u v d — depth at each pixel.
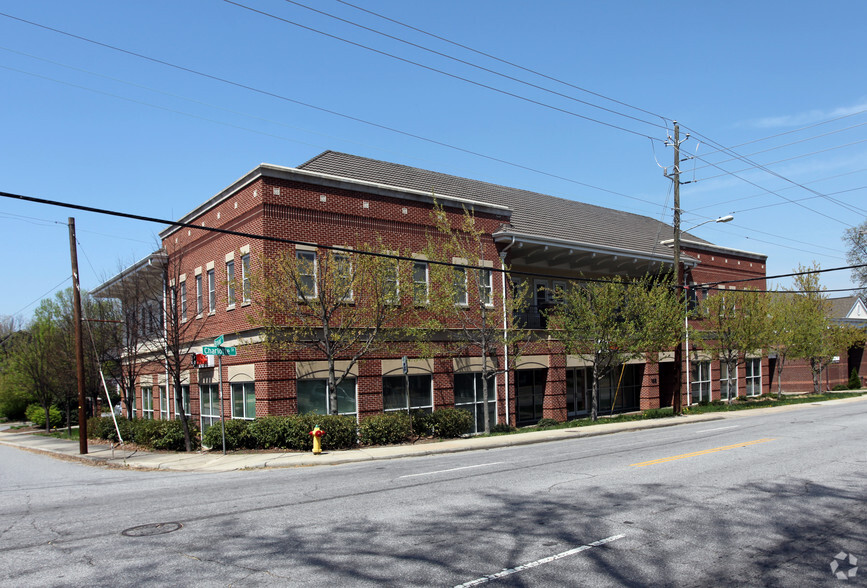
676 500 9.27
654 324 25.38
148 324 26.70
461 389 24.34
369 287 19.98
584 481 11.02
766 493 9.65
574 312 25.78
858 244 57.00
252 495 11.01
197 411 25.52
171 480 14.21
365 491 10.84
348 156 26.44
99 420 29.97
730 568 6.26
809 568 6.25
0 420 58.28
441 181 29.11
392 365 22.27
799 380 47.53
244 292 19.95
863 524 7.84
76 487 13.80
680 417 26.61
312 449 18.19
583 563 6.45
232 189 21.89
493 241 25.78
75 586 6.23
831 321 42.50
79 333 23.58
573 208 35.66
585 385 31.19
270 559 6.86
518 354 24.55
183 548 7.47
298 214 20.66
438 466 14.14
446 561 6.60
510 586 5.82
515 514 8.62
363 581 6.05
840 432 18.00
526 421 27.98
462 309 23.75
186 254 26.17
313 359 20.47
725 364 38.75
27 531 8.91
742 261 40.19
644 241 34.88
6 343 48.56
